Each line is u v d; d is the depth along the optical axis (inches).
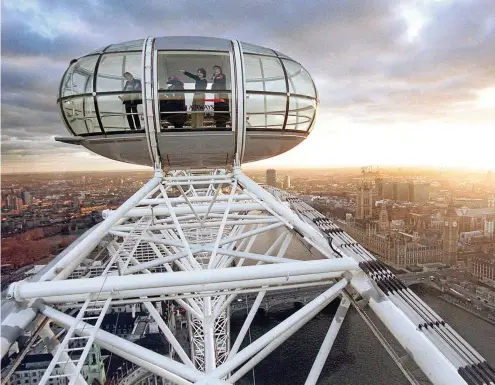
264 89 447.5
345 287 434.0
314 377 409.4
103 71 421.1
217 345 1229.1
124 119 432.5
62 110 452.8
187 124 439.5
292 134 495.2
